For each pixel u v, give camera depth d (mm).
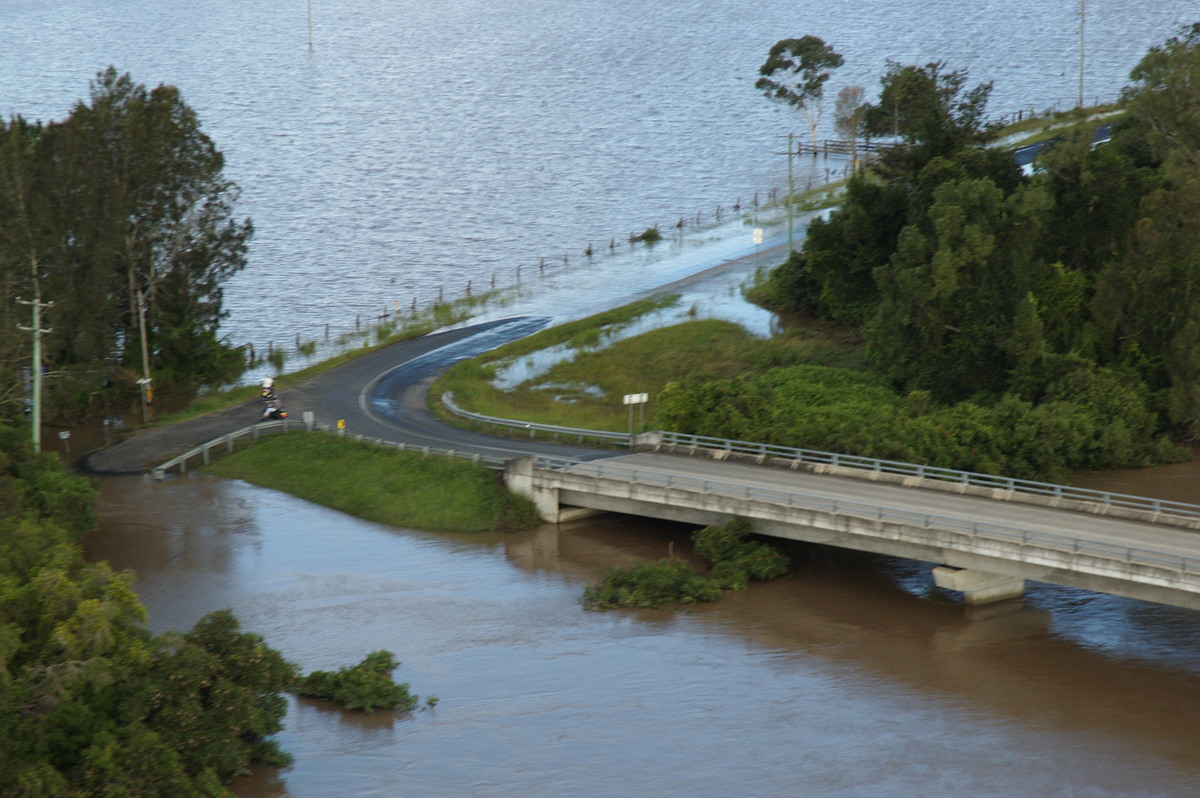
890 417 149250
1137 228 166000
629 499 134250
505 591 122625
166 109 183000
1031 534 111688
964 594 118438
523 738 95062
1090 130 188875
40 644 89375
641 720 97438
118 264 185125
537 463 142500
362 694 99750
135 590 123062
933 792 87250
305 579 125938
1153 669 104062
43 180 173125
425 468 147625
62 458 164500
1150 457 155500
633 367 187250
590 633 113062
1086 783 87812
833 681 103188
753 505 125375
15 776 78625
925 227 175500
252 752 91562
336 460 154000
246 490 152500
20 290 166375
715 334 197125
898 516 119062
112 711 86438
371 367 195125
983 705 98812
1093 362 162500
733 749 93125
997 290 165125
